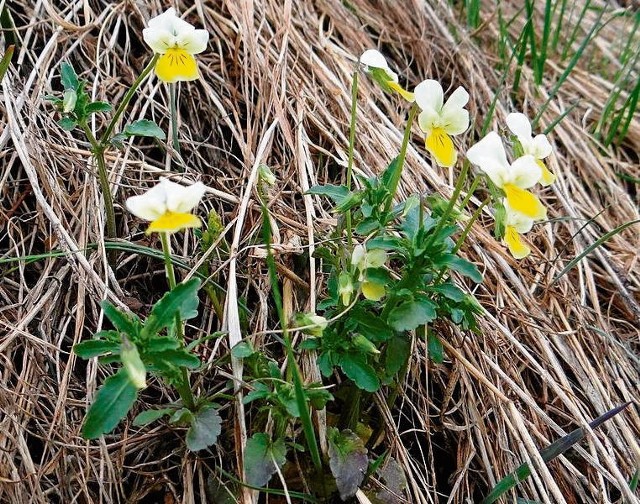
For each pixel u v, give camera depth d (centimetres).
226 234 39
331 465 32
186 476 32
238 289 38
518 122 32
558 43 64
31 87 41
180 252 39
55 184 38
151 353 28
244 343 32
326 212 40
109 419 27
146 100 44
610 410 36
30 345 34
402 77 53
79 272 35
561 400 39
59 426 32
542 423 38
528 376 40
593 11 68
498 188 29
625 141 56
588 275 44
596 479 37
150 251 36
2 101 40
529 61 61
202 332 36
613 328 43
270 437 31
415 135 49
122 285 38
